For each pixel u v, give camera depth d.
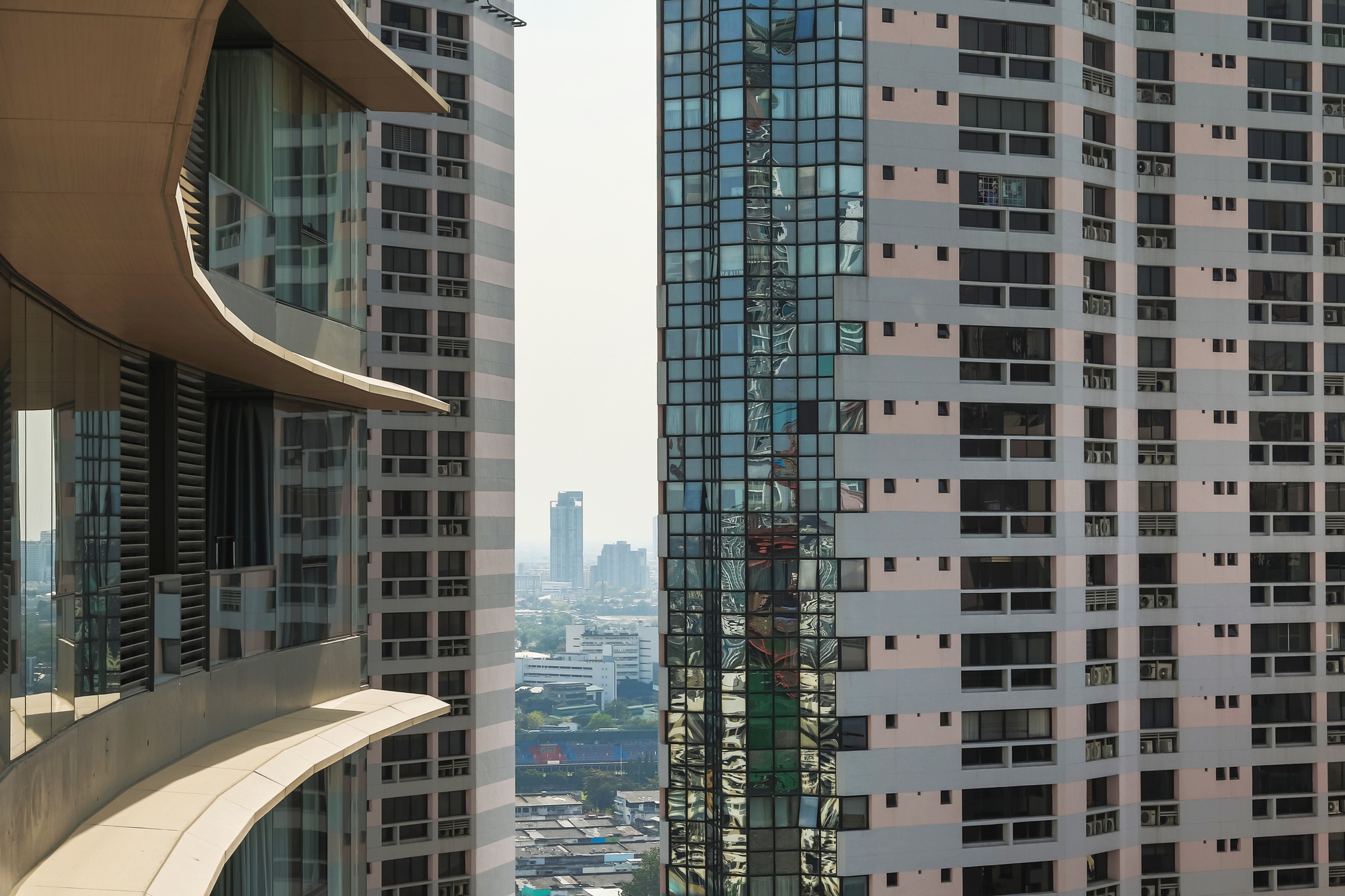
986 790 54.84
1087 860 55.41
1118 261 58.28
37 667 15.95
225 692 23.58
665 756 55.84
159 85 10.78
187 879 15.51
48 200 13.10
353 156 29.58
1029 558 55.97
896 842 53.34
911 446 54.88
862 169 55.47
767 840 53.66
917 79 56.12
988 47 57.25
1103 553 56.94
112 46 10.16
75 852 15.97
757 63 56.38
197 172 21.77
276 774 20.97
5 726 14.64
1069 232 56.97
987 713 55.16
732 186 56.00
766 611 54.50
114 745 18.64
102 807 18.06
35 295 16.30
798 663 54.19
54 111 11.16
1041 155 57.53
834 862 53.12
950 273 55.81
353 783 29.83
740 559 54.81
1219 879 57.16
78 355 18.05
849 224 55.22
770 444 55.06
